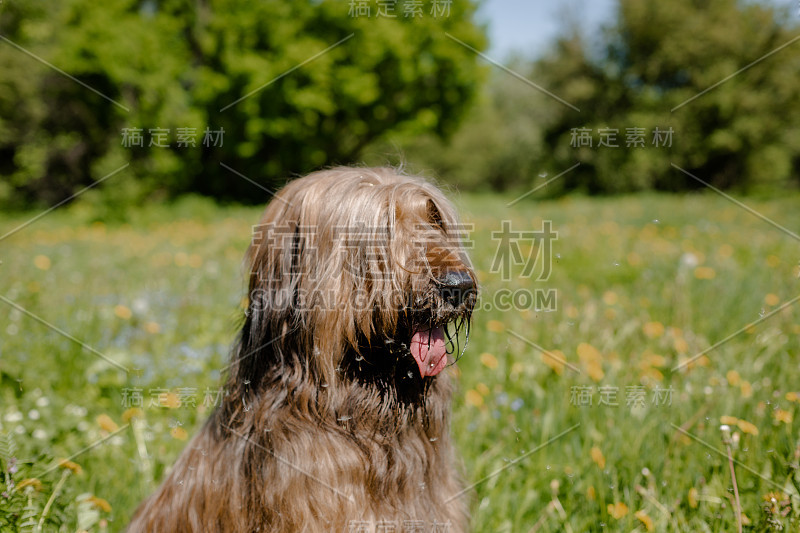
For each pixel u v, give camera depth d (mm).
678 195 19812
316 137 21047
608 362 4430
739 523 2686
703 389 4062
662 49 24250
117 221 15648
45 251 10055
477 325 5289
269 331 2453
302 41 19281
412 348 2430
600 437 3592
